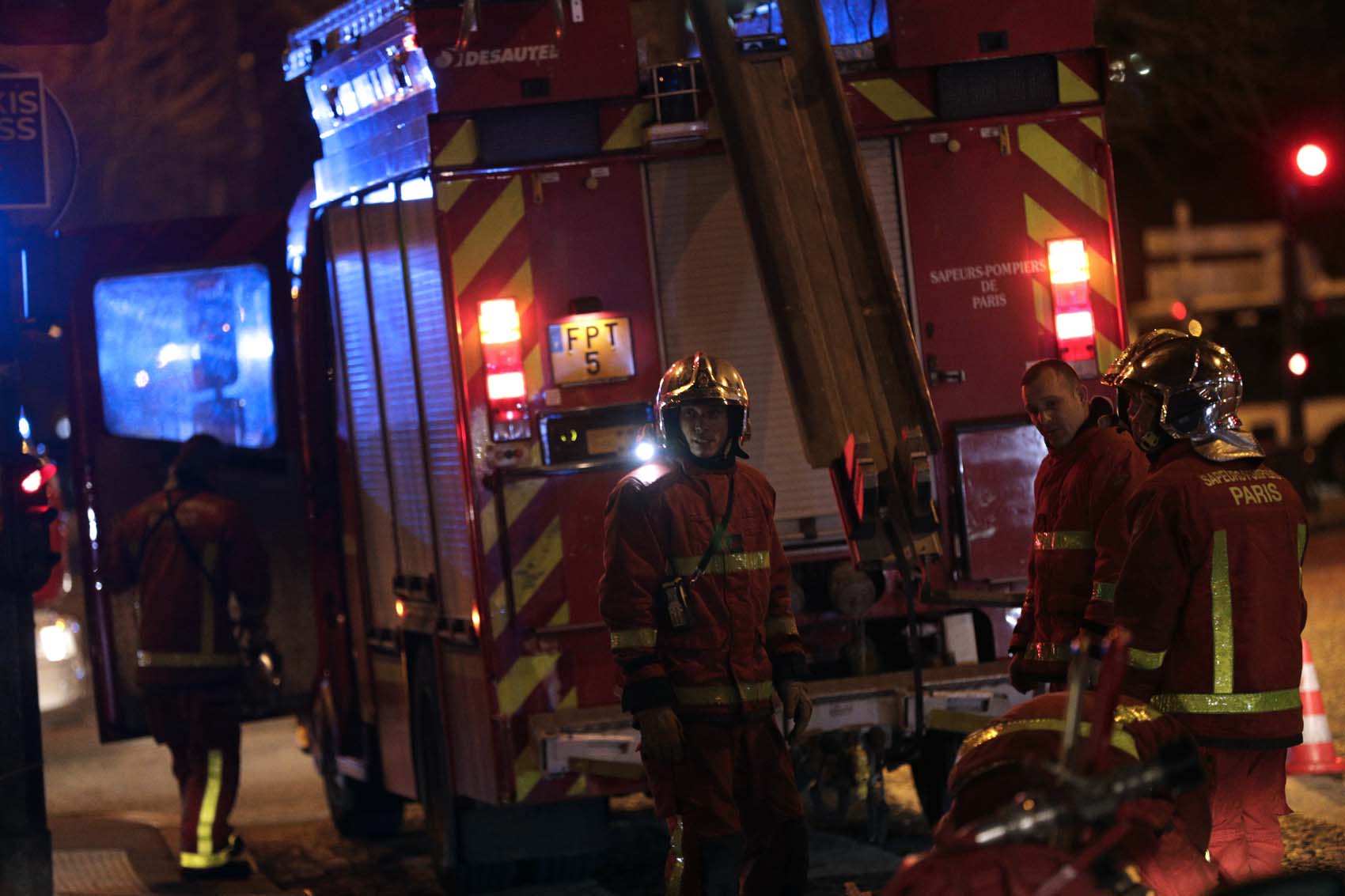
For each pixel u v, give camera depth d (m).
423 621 15.13
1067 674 11.53
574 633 13.53
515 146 13.71
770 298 13.09
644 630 10.74
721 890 10.73
